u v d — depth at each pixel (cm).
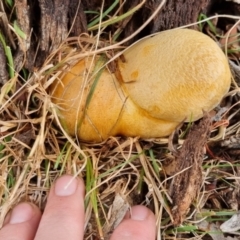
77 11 26
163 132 26
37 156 26
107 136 26
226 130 28
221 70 24
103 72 26
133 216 26
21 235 25
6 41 26
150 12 27
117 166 26
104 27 27
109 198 26
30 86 25
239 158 28
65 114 26
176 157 26
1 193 26
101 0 27
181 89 24
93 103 25
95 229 26
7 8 26
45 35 26
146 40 26
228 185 28
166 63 24
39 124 27
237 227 27
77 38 26
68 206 25
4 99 26
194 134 25
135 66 25
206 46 24
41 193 26
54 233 24
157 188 26
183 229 27
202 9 27
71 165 26
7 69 26
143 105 25
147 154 27
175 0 26
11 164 26
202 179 26
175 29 25
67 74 26
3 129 26
